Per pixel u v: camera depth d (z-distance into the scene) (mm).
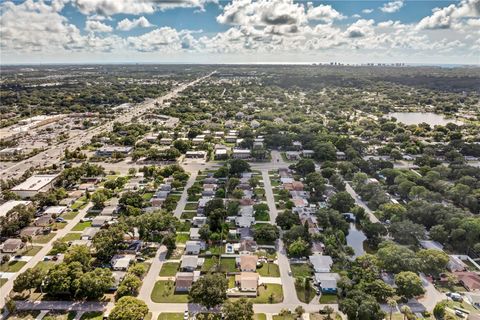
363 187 190375
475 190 181000
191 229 156250
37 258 137500
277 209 179500
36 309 109875
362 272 121750
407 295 113250
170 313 108500
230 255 140625
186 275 123812
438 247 144000
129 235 150000
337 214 159875
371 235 150500
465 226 143625
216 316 107125
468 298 115625
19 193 190000
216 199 171875
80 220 167750
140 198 179375
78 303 112750
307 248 140750
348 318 104438
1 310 109312
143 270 125312
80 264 121375
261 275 127812
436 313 107375
